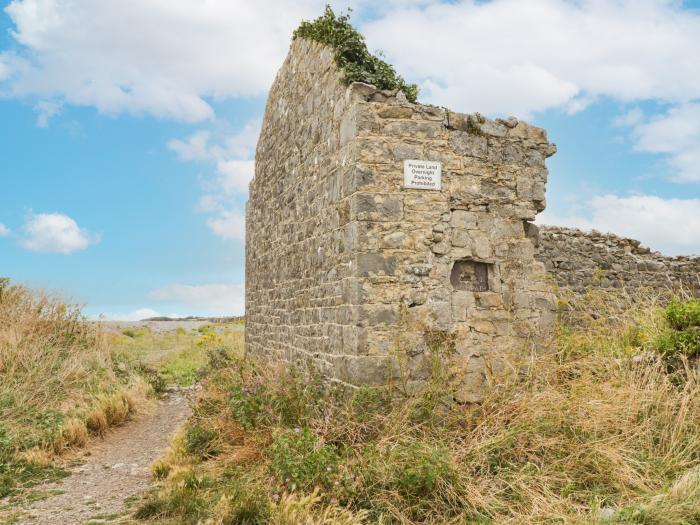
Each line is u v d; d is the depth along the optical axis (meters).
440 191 7.30
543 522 4.73
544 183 8.03
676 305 8.00
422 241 7.15
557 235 13.10
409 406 6.47
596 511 4.76
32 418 8.17
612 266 13.54
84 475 6.69
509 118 7.95
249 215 14.06
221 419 7.66
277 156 11.17
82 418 8.62
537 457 5.74
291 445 5.44
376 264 6.92
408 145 7.22
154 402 11.06
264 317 11.90
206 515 4.91
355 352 6.79
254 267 13.11
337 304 7.45
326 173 8.08
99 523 4.91
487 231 7.60
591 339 8.47
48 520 5.07
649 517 4.59
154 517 5.01
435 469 5.11
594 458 5.70
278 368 8.55
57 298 12.32
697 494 4.91
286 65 10.68
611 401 6.49
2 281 12.23
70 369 10.06
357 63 7.79
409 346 6.91
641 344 8.45
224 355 12.02
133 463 7.23
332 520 4.50
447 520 4.84
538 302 7.83
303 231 9.18
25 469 6.72
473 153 7.59
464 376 7.15
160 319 34.28
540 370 7.12
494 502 5.03
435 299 7.13
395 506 4.91
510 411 6.46
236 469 6.28
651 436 6.08
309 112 9.05
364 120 7.08
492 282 7.60
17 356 9.89
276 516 4.58
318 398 6.88
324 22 8.70
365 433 6.12
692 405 6.52
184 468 6.21
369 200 6.98
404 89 7.71
